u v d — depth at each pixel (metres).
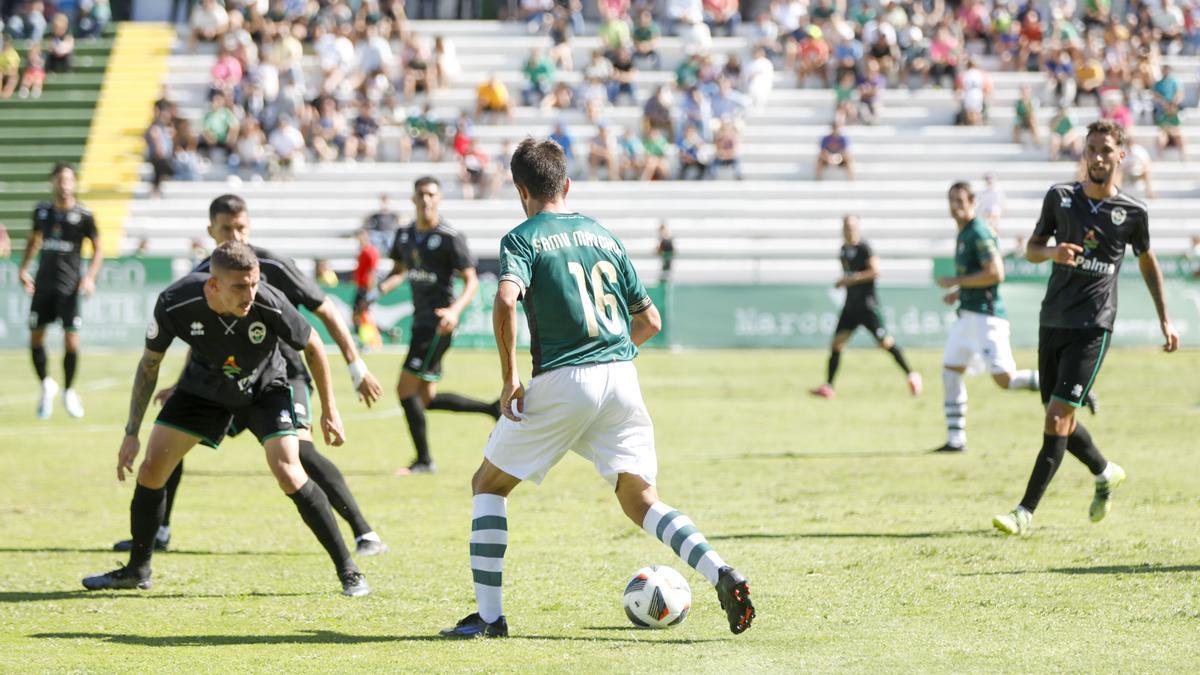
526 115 78.69
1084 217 18.67
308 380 18.27
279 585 16.48
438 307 26.81
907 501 22.47
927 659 12.12
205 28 84.50
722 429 34.25
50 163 77.94
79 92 81.75
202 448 31.67
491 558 13.41
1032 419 36.19
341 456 30.23
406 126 76.88
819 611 14.37
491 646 12.92
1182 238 72.00
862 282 39.78
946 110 80.62
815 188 75.12
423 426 27.30
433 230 26.58
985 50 83.94
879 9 84.94
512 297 12.52
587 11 88.88
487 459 13.33
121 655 12.84
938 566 16.78
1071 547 17.94
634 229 72.12
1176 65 83.00
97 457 29.58
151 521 16.14
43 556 18.58
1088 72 80.12
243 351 15.17
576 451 13.41
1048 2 86.12
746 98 79.75
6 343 60.34
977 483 24.53
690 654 12.42
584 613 14.55
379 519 21.58
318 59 81.06
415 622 14.30
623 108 79.56
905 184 75.81
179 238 71.81
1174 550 17.59
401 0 84.81
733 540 18.83
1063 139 77.19
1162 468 26.03
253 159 75.19
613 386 12.88
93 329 60.34
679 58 83.19
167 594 15.98
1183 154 77.31
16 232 72.31
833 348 40.69
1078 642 12.76
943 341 61.06
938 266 62.31
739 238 72.25
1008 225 72.81
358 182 75.25
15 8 87.06
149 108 81.06
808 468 26.94
